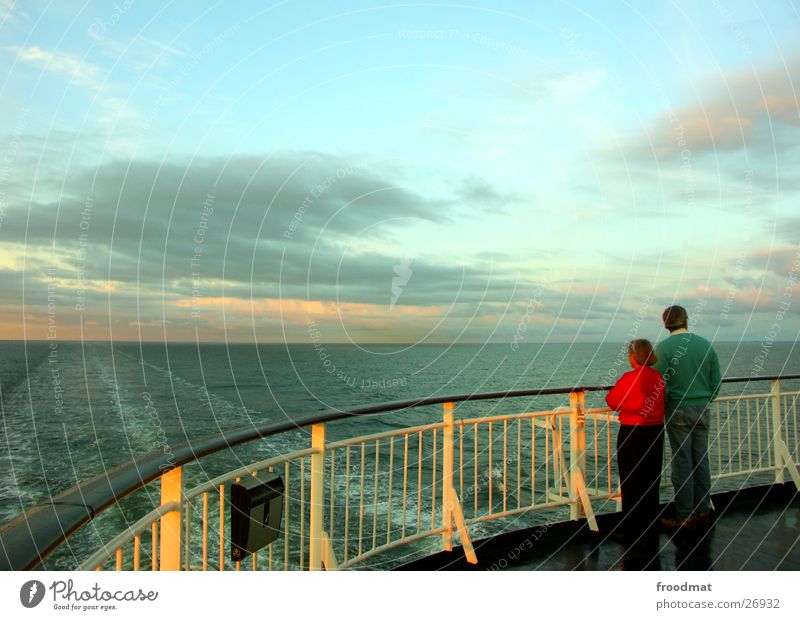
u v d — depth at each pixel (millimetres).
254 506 2404
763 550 3875
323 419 2885
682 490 4277
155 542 1994
